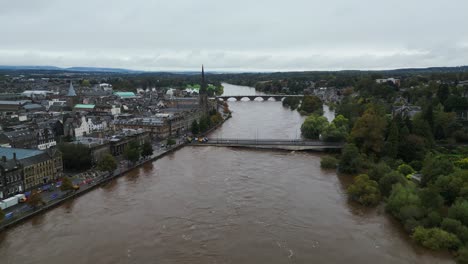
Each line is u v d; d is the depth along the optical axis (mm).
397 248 132125
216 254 129500
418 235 133375
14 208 165500
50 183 199375
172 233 144875
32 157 193000
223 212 163500
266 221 154250
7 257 129000
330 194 183750
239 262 124562
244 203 173375
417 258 125438
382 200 172250
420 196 150750
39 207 165500
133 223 153750
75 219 158375
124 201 177875
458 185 151625
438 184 155625
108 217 160000
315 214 160500
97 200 179625
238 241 138250
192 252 130875
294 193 185500
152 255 129375
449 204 152250
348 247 133500
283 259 126125
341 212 162125
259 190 190375
